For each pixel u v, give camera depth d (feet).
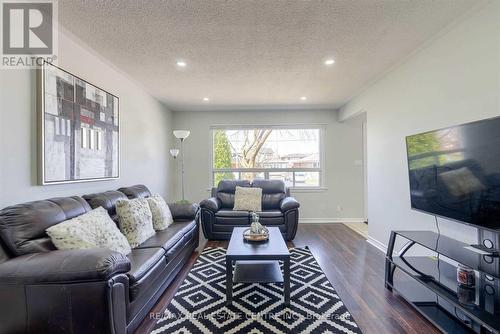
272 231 9.67
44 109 6.40
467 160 5.82
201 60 9.35
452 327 5.60
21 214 5.24
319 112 17.52
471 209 5.76
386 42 8.05
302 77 11.18
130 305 5.48
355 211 17.56
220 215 13.03
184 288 7.93
